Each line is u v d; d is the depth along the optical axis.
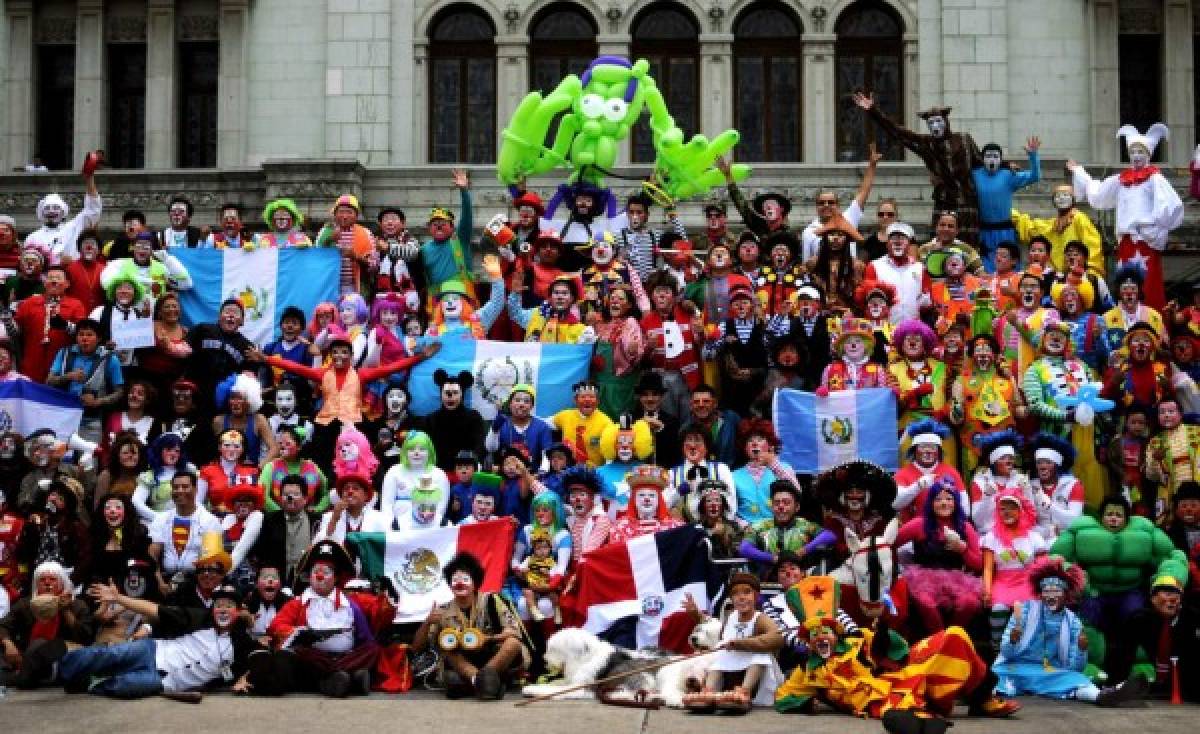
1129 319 18.36
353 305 18.77
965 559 14.95
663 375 17.89
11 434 16.84
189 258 20.25
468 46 29.72
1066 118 28.80
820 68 29.12
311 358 18.69
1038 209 26.89
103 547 15.37
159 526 15.42
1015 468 15.80
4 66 29.95
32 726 12.57
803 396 17.39
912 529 15.03
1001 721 12.81
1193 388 17.28
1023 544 14.95
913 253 19.67
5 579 15.29
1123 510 14.54
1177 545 14.98
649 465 15.99
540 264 19.86
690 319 18.08
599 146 20.94
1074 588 14.09
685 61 29.55
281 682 13.88
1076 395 17.00
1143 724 12.67
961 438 17.20
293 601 14.39
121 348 18.28
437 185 27.52
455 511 16.06
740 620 13.62
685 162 21.08
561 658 13.96
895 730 12.09
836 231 19.41
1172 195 20.48
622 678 13.70
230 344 18.59
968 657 12.83
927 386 17.28
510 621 14.12
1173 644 13.92
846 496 14.80
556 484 16.05
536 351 18.52
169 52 29.77
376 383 18.20
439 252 20.11
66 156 30.22
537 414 18.38
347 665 14.04
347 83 29.47
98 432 18.31
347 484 15.54
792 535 15.12
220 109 29.66
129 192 28.16
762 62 29.50
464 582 14.00
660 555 14.91
